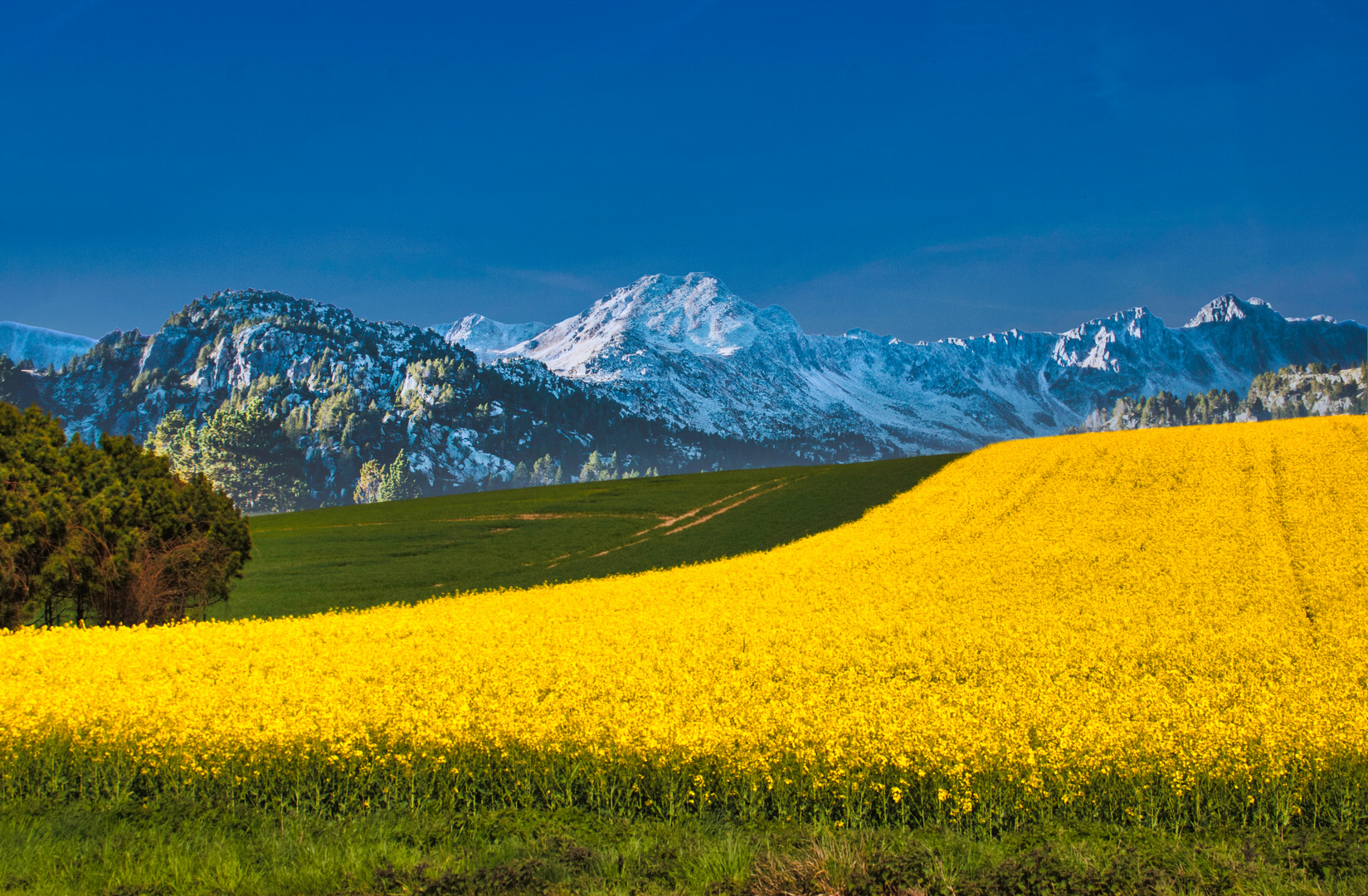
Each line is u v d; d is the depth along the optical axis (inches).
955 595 859.4
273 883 318.0
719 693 499.5
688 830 359.9
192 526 1122.7
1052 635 655.8
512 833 359.6
